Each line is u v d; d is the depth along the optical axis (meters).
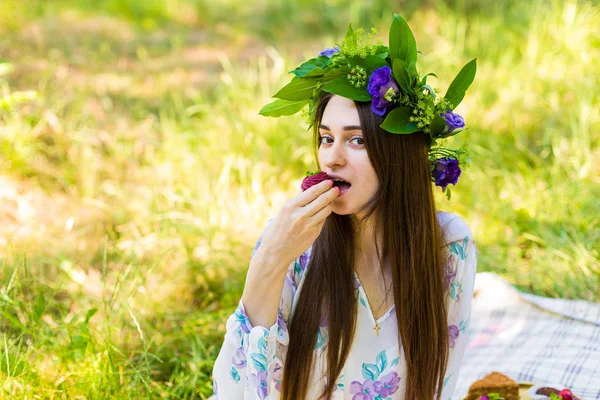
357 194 1.81
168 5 7.66
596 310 3.23
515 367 2.94
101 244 4.02
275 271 1.79
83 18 7.18
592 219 3.91
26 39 6.45
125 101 5.62
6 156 4.59
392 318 1.96
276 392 1.97
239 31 7.26
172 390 2.95
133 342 3.22
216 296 3.66
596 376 2.82
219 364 1.86
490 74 5.48
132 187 4.55
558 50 5.64
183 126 5.06
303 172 4.66
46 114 4.91
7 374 2.66
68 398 2.70
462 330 2.08
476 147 4.58
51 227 4.14
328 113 1.81
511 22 6.25
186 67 6.34
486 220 4.05
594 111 4.79
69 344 2.92
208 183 4.38
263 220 4.11
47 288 3.56
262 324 1.82
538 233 3.94
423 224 1.88
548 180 4.29
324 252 1.94
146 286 3.59
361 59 1.82
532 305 3.30
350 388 2.00
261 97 5.38
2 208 4.22
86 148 4.72
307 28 7.23
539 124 4.92
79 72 5.99
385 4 7.14
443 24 6.39
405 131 1.78
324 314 1.94
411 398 1.98
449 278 2.03
